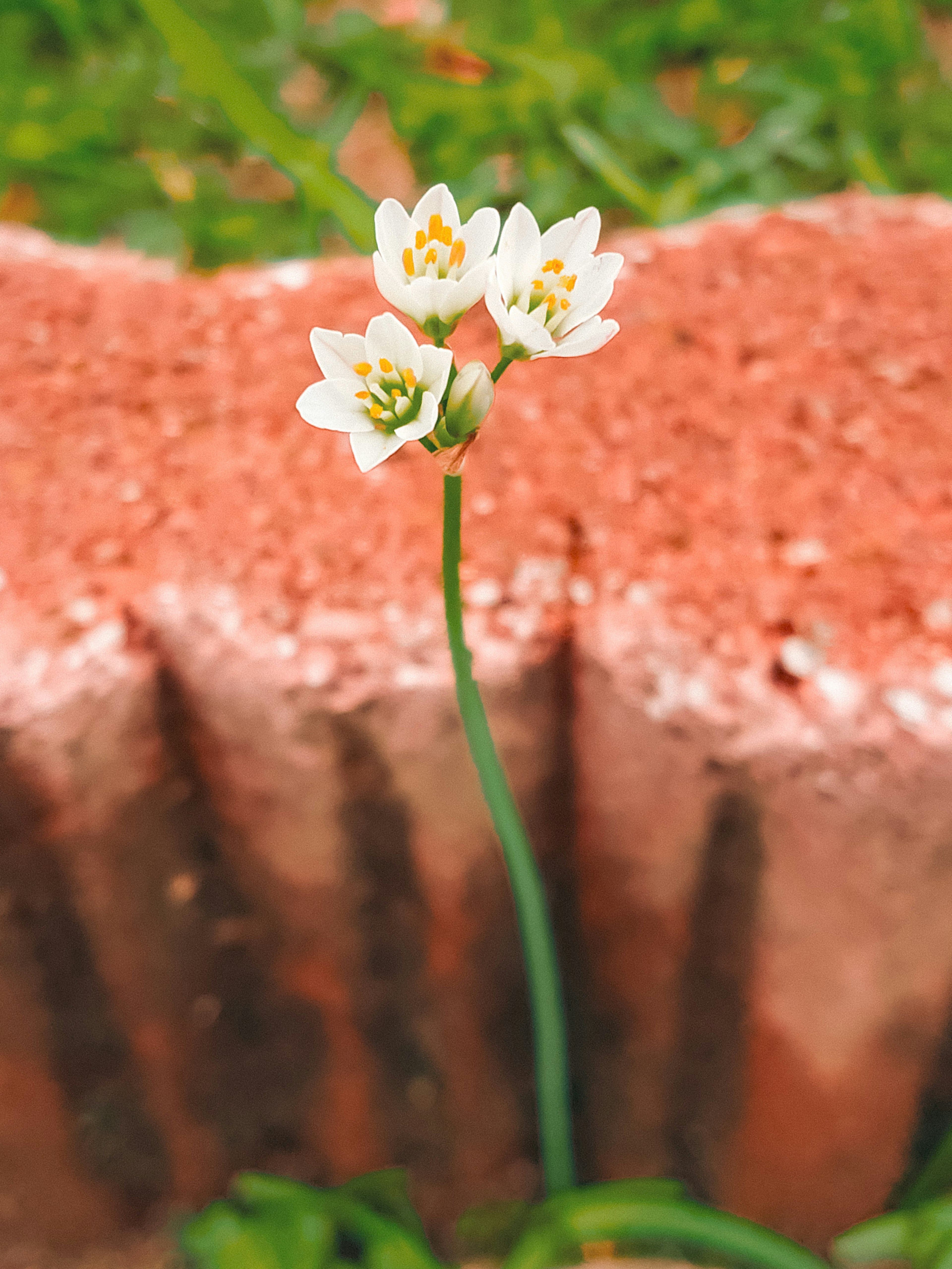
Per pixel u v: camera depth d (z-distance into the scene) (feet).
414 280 0.51
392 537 0.77
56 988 0.85
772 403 0.82
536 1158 1.04
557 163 1.51
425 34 1.67
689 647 0.72
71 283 0.94
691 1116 0.97
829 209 0.96
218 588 0.75
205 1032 0.92
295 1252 0.92
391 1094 0.99
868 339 0.85
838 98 1.52
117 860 0.80
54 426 0.83
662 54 1.68
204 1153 1.01
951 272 0.89
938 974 0.78
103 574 0.75
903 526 0.75
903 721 0.68
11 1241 1.01
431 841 0.81
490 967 0.90
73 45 1.66
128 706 0.74
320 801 0.78
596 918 0.86
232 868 0.85
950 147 1.52
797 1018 0.83
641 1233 0.90
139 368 0.87
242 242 1.45
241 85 1.23
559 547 0.76
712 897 0.81
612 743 0.75
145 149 1.57
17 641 0.72
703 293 0.90
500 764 0.70
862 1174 0.93
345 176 1.57
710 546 0.75
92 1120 0.95
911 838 0.71
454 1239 1.05
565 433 0.82
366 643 0.73
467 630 0.73
